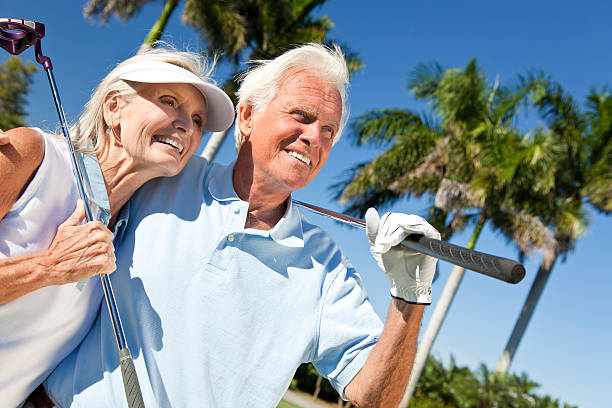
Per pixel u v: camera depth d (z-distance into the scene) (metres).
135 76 1.79
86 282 1.75
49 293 1.67
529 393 24.14
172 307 1.82
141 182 1.88
